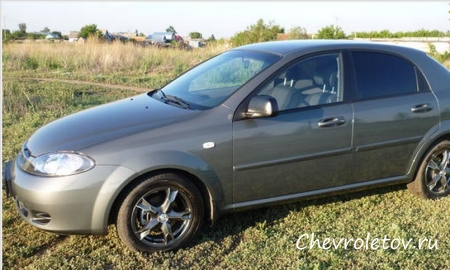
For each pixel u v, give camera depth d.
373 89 4.22
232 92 3.80
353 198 4.62
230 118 3.65
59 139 3.55
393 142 4.25
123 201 3.40
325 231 3.94
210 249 3.65
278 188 3.88
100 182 3.29
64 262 3.39
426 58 4.59
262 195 3.84
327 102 4.01
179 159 3.45
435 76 4.54
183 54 19.41
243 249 3.61
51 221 3.33
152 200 3.53
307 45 4.23
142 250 3.50
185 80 4.61
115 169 3.32
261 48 4.43
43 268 3.30
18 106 8.36
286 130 3.77
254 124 3.68
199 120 3.60
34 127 7.07
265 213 4.27
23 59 16.97
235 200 3.75
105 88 11.88
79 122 3.86
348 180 4.16
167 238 3.56
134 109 4.03
